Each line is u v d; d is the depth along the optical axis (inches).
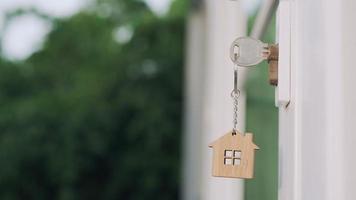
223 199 120.3
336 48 37.2
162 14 373.4
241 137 45.9
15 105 348.5
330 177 36.7
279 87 45.4
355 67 36.9
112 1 380.8
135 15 378.9
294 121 43.1
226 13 130.0
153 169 339.6
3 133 333.7
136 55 361.4
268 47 46.9
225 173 45.6
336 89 37.0
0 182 327.9
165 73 356.2
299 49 43.4
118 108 344.2
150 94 352.5
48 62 371.6
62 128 335.9
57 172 331.0
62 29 377.4
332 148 36.7
